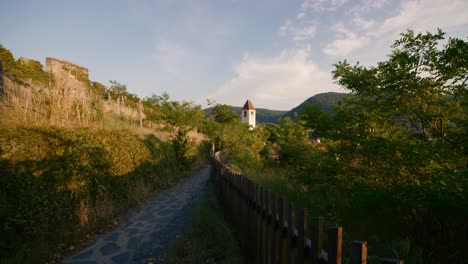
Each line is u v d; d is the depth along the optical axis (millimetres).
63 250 3941
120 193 6539
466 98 3293
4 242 3430
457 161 2760
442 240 2621
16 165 4129
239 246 3742
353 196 3828
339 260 1218
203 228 4305
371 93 3977
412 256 2357
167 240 4262
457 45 2838
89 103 8445
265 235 2537
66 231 4312
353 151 3891
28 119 5469
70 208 4719
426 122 3785
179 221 5324
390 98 3836
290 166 8164
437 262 2418
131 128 10188
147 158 8945
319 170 4676
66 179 4914
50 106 6418
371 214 3371
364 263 1036
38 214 4066
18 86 7711
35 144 4648
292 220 1893
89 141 6043
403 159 3045
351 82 4016
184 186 9719
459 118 3303
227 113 58750
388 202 2957
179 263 3242
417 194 2629
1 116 5016
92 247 4066
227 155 12500
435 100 3500
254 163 11586
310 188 5297
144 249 3922
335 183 4414
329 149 4305
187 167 13312
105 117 9531
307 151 5641
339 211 3869
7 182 3883
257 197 2885
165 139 13367
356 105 4508
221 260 3283
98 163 6051
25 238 3756
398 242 2645
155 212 6070
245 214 3467
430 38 3207
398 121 4105
